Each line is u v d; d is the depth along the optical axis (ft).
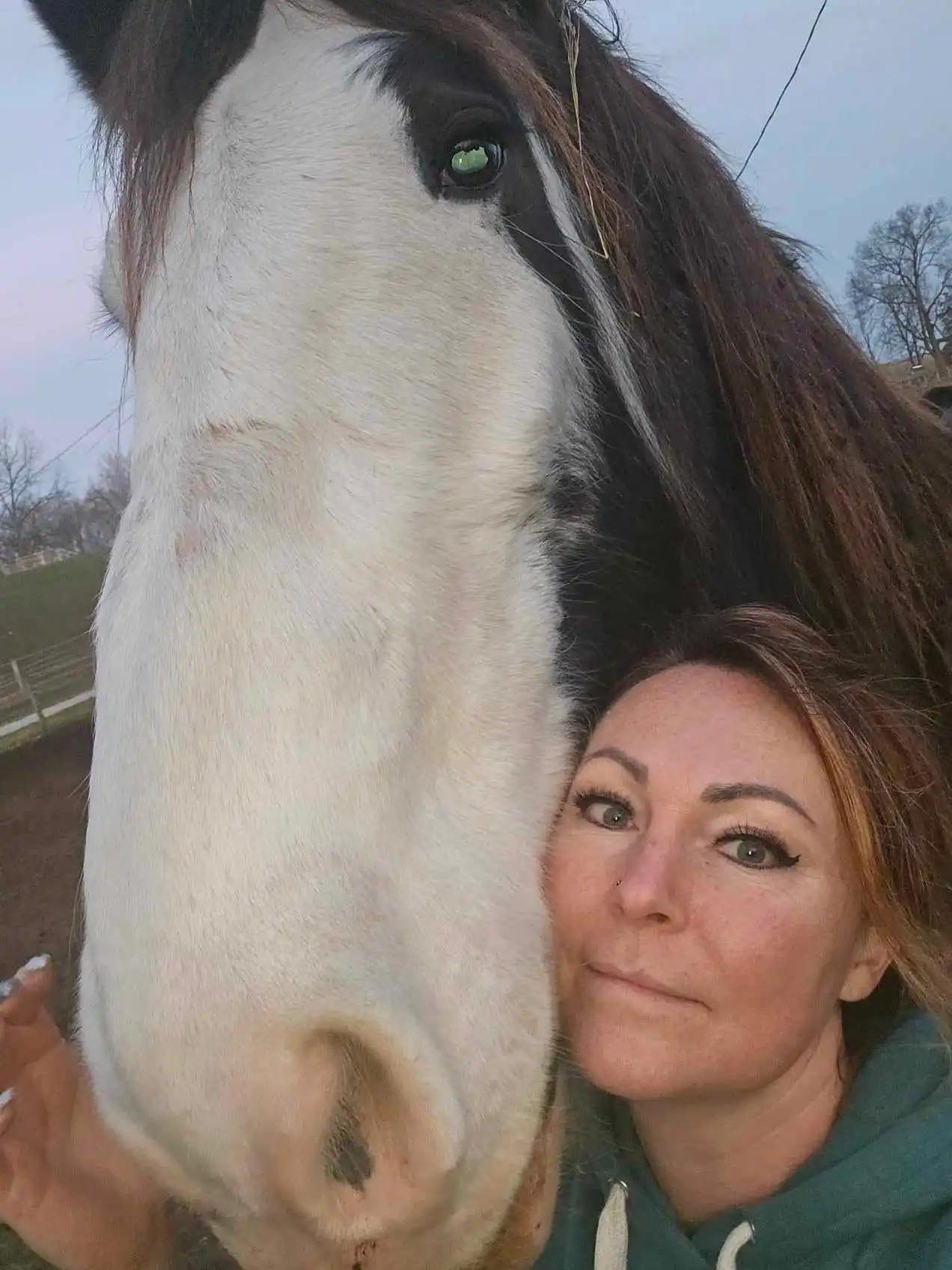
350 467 3.31
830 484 4.59
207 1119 2.58
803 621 4.41
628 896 2.81
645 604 4.16
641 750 3.01
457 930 2.92
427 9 3.81
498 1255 3.06
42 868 17.30
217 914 2.60
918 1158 2.97
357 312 3.47
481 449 3.62
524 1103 2.94
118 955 2.67
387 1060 2.63
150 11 3.86
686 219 4.57
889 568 4.72
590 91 4.34
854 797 2.92
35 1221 3.39
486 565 3.59
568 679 3.74
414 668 3.16
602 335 4.17
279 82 3.76
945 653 4.95
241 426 3.28
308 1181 2.63
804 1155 3.27
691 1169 3.38
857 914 3.07
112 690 2.99
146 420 3.50
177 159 3.69
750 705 3.03
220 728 2.76
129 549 3.26
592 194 4.04
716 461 4.60
